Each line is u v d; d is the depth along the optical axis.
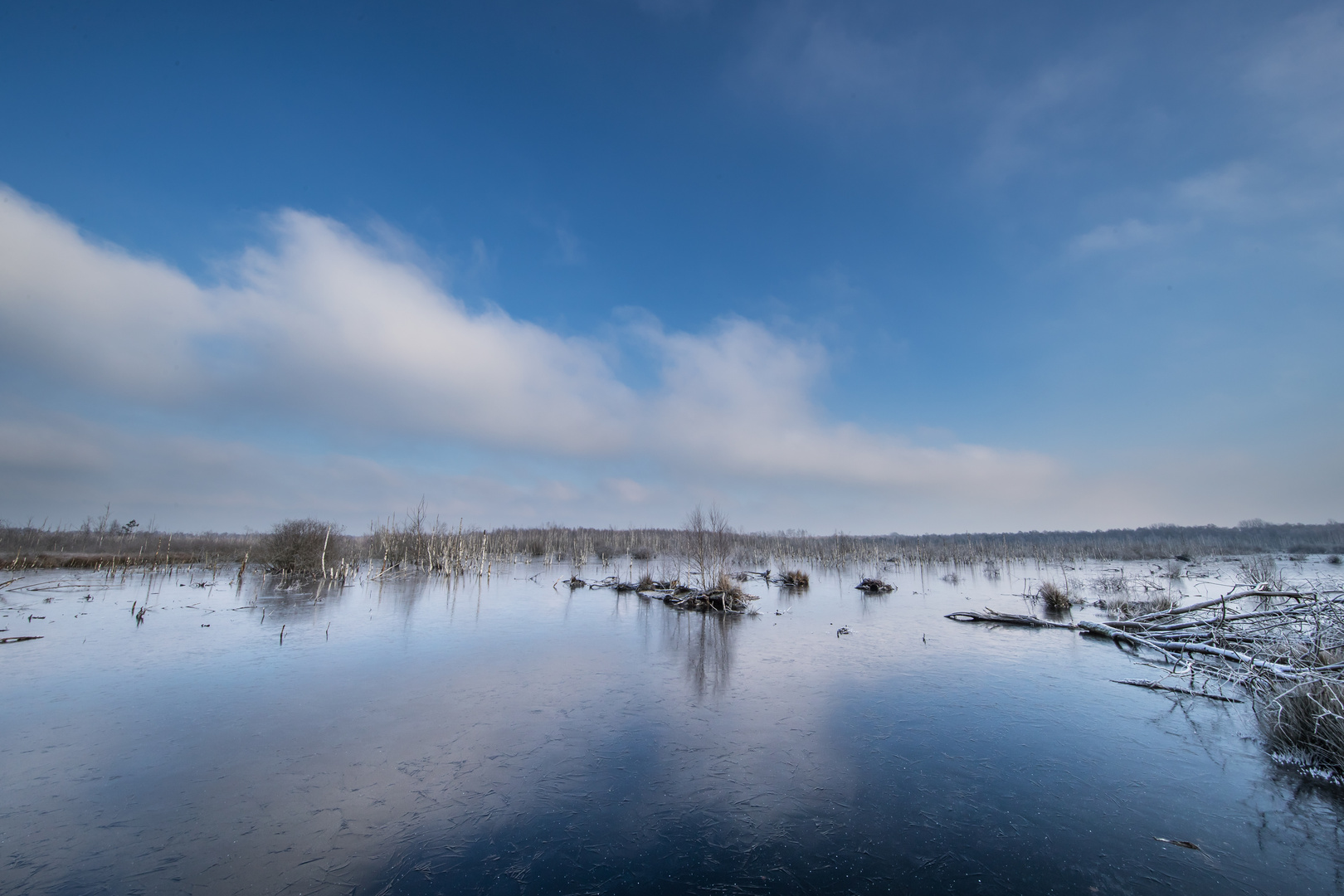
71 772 9.77
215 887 6.73
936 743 11.34
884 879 6.96
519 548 72.25
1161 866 7.19
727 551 35.28
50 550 51.09
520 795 9.15
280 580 39.69
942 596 35.88
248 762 10.25
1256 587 20.89
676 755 10.71
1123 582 37.88
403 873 7.05
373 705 13.42
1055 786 9.46
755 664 17.70
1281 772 9.88
